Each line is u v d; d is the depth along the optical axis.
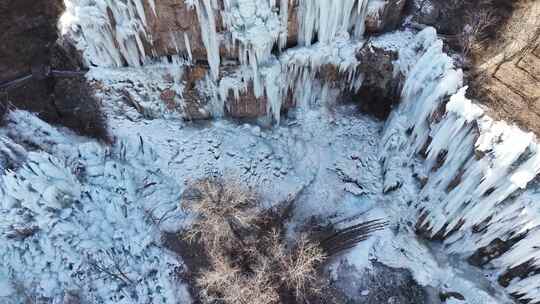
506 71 20.44
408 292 22.52
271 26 21.20
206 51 22.23
